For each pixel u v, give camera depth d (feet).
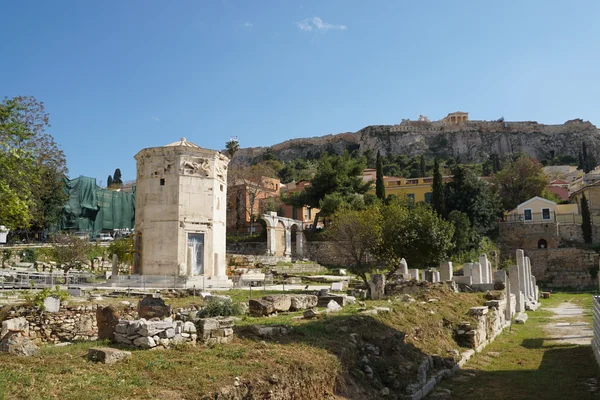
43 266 146.61
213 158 123.85
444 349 60.08
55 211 197.88
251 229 242.78
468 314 74.08
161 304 59.21
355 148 605.73
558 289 209.97
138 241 121.49
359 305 68.33
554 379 52.21
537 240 240.32
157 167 119.55
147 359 34.88
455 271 178.60
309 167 463.01
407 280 103.71
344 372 41.60
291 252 218.79
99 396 27.55
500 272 103.86
